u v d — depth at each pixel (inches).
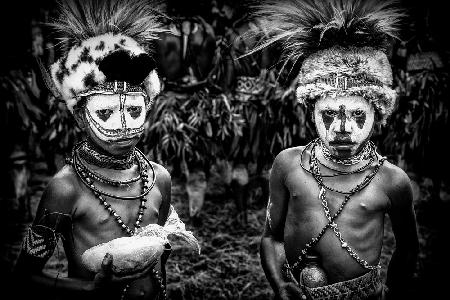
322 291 73.1
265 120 146.0
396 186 74.9
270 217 82.1
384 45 73.5
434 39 156.1
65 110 146.5
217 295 126.2
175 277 132.6
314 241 74.2
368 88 69.3
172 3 142.8
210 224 162.7
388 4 76.4
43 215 68.2
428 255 138.4
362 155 74.6
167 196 77.7
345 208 73.5
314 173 75.0
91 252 66.4
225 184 168.6
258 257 143.4
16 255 137.9
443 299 118.3
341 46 71.7
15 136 156.7
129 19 72.8
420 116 151.2
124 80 67.8
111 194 70.1
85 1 72.0
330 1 74.0
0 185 168.4
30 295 70.1
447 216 160.9
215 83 148.0
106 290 66.4
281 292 76.7
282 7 77.5
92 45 68.7
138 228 70.8
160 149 144.3
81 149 71.8
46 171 199.9
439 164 160.4
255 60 141.8
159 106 141.9
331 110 70.5
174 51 144.3
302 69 75.0
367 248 73.8
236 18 143.6
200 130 146.6
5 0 154.1
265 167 163.5
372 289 74.5
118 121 67.8
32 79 153.9
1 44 155.1
